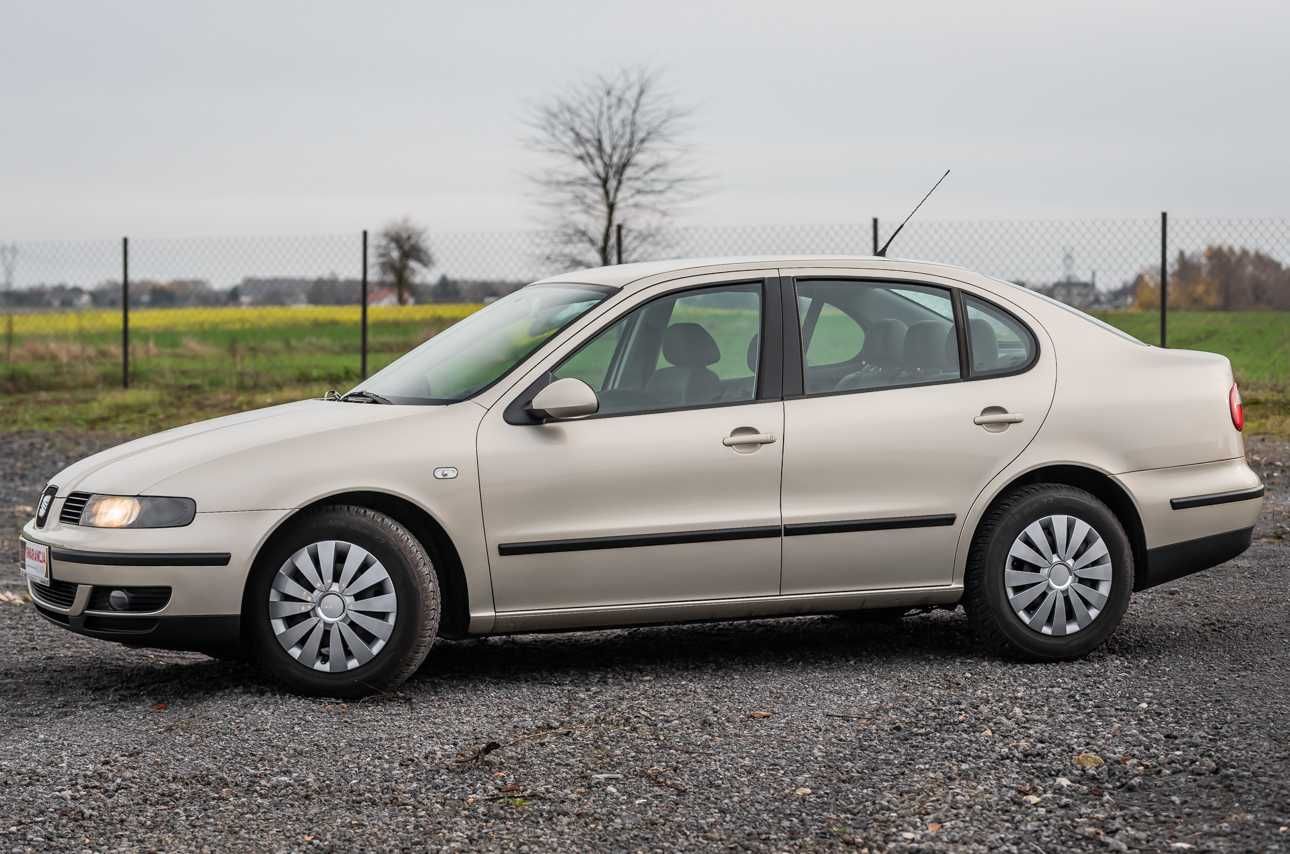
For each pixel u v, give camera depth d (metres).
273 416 6.11
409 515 5.75
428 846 3.96
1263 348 18.72
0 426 18.55
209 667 6.29
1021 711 5.26
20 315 25.22
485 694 5.69
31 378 23.58
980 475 6.11
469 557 5.68
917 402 6.09
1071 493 6.15
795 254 6.32
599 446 5.77
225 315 25.47
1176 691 5.52
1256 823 3.98
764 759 4.74
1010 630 6.11
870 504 6.01
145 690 5.83
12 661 6.42
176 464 5.60
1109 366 6.36
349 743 4.95
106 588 5.52
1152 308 19.00
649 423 5.83
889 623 7.20
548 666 6.25
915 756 4.75
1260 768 4.46
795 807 4.27
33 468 14.60
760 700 5.54
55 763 4.73
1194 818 4.06
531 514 5.72
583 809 4.26
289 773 4.62
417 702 5.55
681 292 6.04
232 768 4.67
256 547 5.51
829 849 3.93
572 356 5.89
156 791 4.44
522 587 5.74
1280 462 13.07
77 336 25.19
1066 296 18.97
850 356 6.13
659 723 5.20
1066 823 4.07
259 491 5.53
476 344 6.27
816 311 6.13
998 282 6.40
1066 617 6.14
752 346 6.04
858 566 6.03
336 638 5.59
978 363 6.23
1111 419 6.27
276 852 3.92
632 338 5.96
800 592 6.00
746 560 5.90
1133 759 4.62
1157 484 6.32
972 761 4.67
